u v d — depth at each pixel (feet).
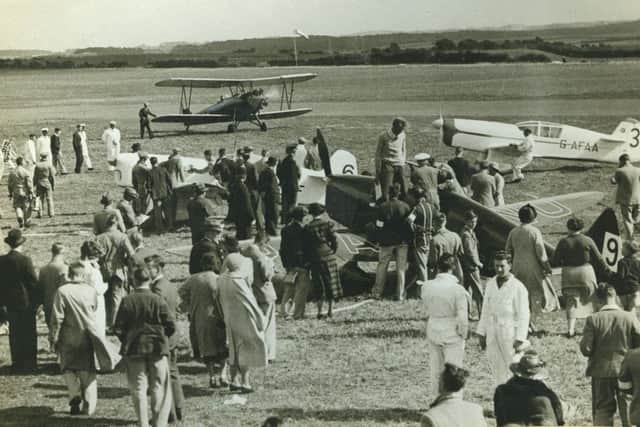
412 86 151.94
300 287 47.62
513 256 41.83
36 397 38.14
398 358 41.09
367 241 56.75
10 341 41.42
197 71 150.41
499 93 143.84
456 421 23.40
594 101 133.59
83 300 35.24
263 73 154.10
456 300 32.94
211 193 72.08
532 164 102.06
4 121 130.52
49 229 73.00
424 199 50.21
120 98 153.58
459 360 33.04
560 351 41.37
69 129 126.82
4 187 95.40
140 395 31.91
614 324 30.50
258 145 114.83
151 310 32.09
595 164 100.42
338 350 42.47
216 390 38.27
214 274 37.68
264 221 68.39
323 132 123.65
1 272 40.91
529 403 25.75
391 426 33.06
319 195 76.33
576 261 42.83
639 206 62.54
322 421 33.76
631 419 27.63
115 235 45.29
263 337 36.78
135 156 83.56
